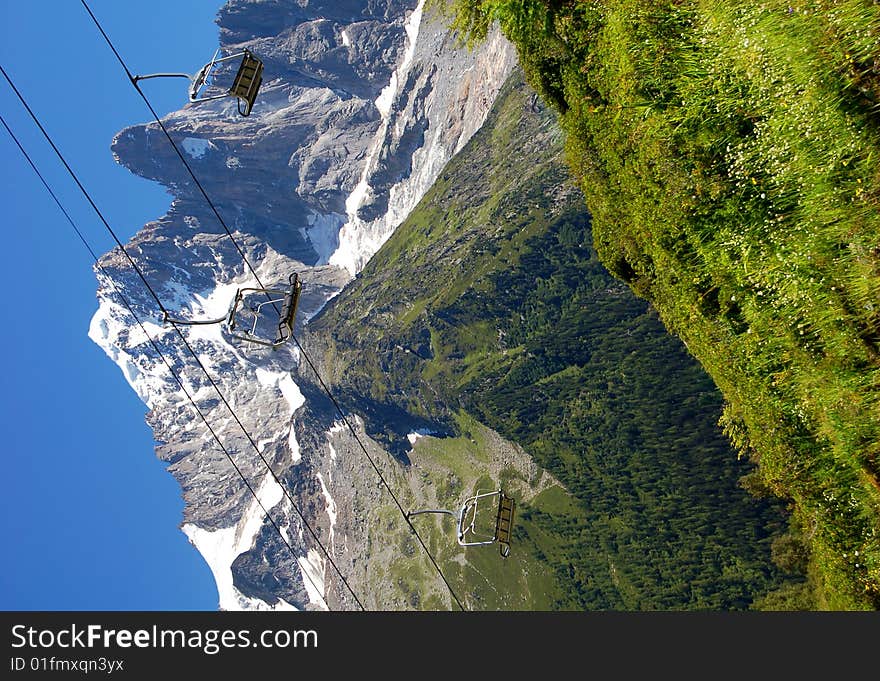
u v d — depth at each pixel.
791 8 12.23
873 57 10.66
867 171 11.20
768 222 14.25
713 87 15.38
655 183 18.27
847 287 12.12
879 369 11.95
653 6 17.69
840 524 14.63
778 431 15.94
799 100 12.16
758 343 15.86
